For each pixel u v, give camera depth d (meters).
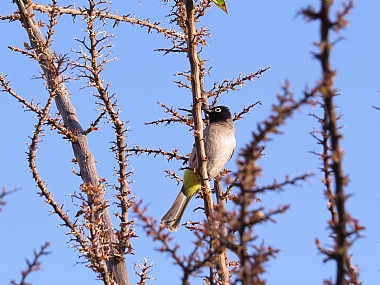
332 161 4.76
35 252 5.19
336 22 4.08
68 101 11.89
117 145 11.12
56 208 9.57
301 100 4.53
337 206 4.71
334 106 4.57
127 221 10.77
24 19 12.05
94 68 10.93
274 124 4.58
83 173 11.31
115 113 11.12
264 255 4.77
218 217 5.06
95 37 10.91
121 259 10.53
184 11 12.70
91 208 9.62
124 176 10.98
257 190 4.84
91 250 9.33
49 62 11.06
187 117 12.58
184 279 5.18
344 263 4.68
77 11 12.07
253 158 4.78
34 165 9.88
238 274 4.79
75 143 11.46
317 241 4.78
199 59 13.22
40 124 10.17
